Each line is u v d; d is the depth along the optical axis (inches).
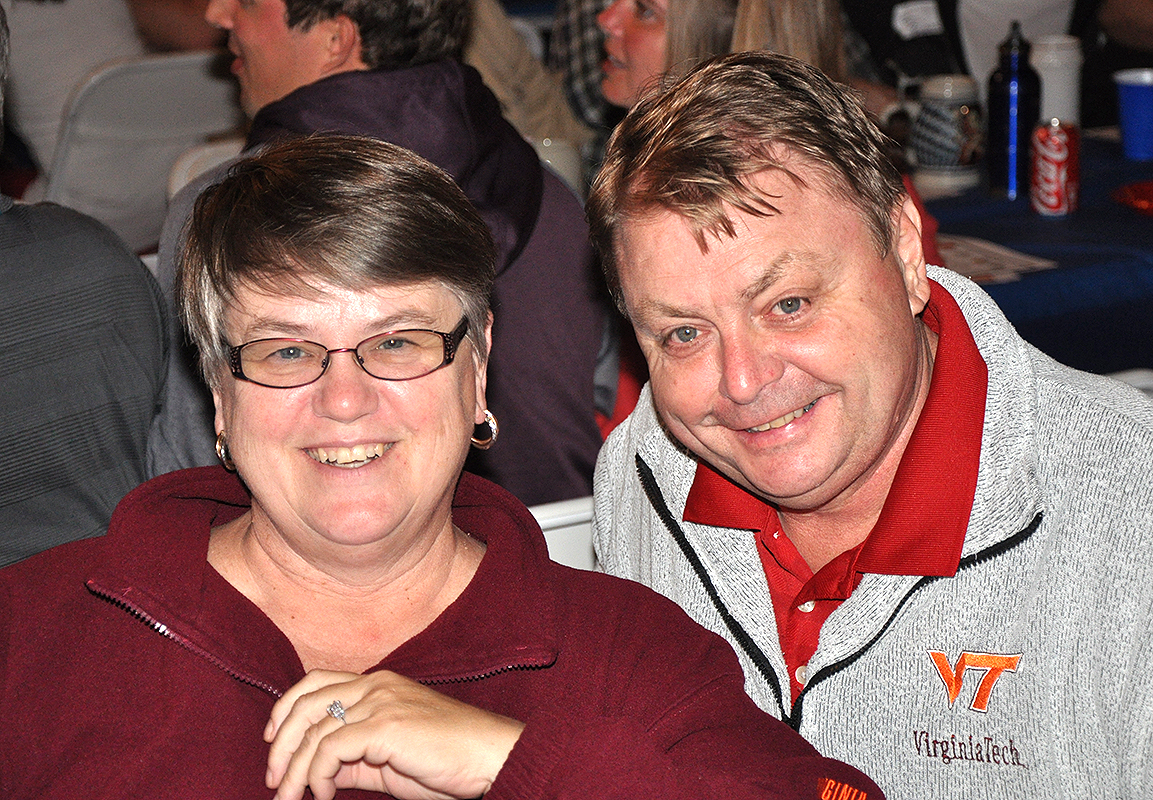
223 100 128.4
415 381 41.6
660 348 44.9
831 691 48.5
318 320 40.9
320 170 40.9
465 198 43.0
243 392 41.6
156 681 42.9
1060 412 45.9
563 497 77.9
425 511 43.2
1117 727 44.1
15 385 59.6
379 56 73.6
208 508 48.3
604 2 135.5
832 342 42.1
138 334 63.6
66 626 44.2
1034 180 112.3
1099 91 169.5
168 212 68.6
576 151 104.7
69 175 124.3
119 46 136.2
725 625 53.2
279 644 43.8
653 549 57.0
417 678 44.1
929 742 47.3
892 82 151.9
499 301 72.6
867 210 42.4
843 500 48.2
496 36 130.5
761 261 40.8
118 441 64.2
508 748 39.7
